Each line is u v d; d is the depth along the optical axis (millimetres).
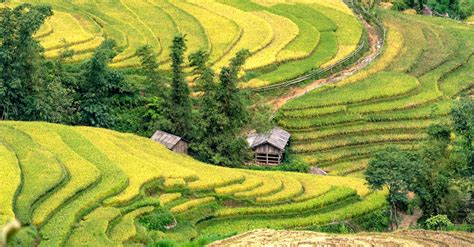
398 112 62500
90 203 37031
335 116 60906
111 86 57562
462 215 42938
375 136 59281
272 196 43406
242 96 58062
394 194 42938
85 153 44469
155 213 38406
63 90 54500
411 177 41438
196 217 40250
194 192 42844
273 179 46625
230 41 72562
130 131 56625
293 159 55875
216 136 53812
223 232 38750
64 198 36594
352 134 59562
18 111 53469
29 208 34375
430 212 43031
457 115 41969
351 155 57125
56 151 43719
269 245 27156
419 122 61281
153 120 56406
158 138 54219
